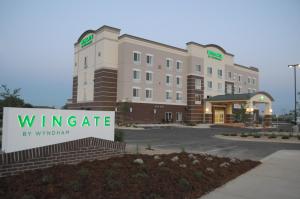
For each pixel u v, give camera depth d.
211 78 58.31
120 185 5.86
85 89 50.25
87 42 50.34
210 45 58.62
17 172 6.72
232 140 21.66
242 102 49.88
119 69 45.78
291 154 13.27
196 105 54.41
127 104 43.62
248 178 7.92
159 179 6.62
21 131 7.48
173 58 52.44
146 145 16.38
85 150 8.53
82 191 5.53
